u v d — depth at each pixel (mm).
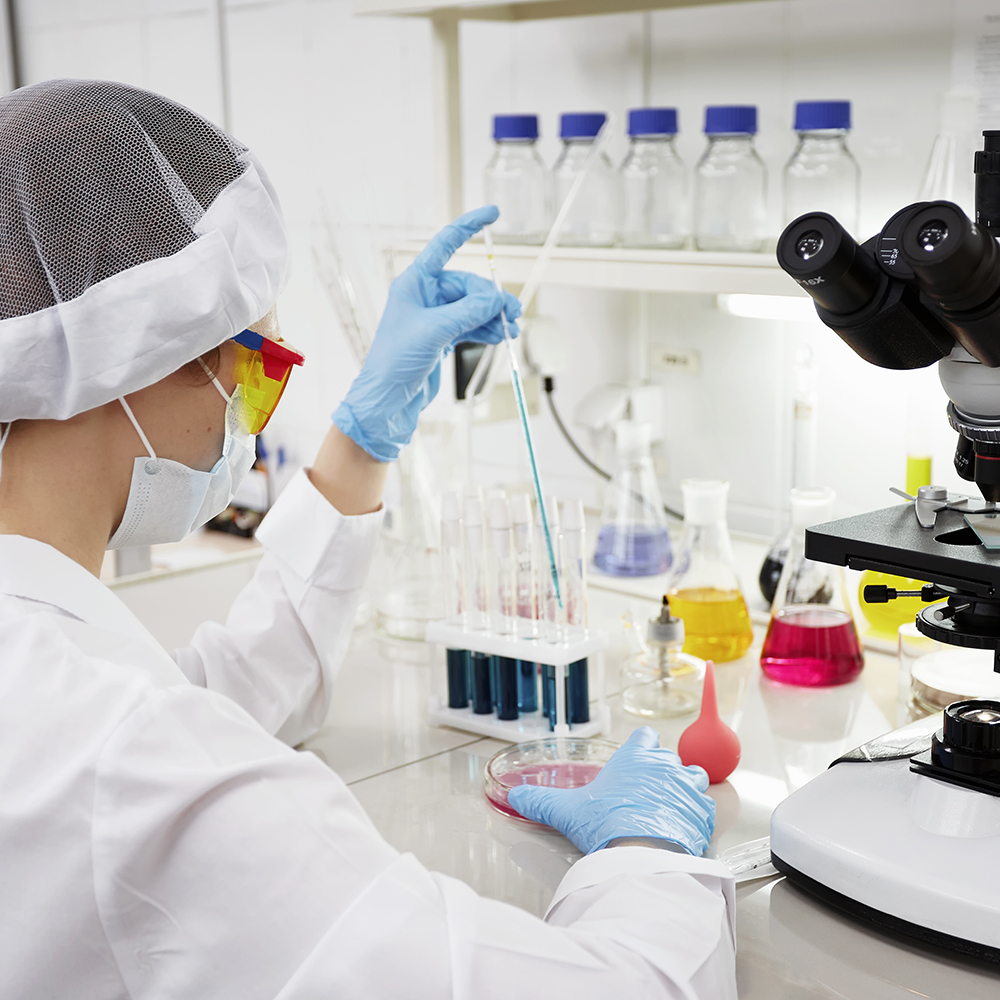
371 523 1396
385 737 1424
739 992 908
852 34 1763
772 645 1558
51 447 804
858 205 1701
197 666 1323
